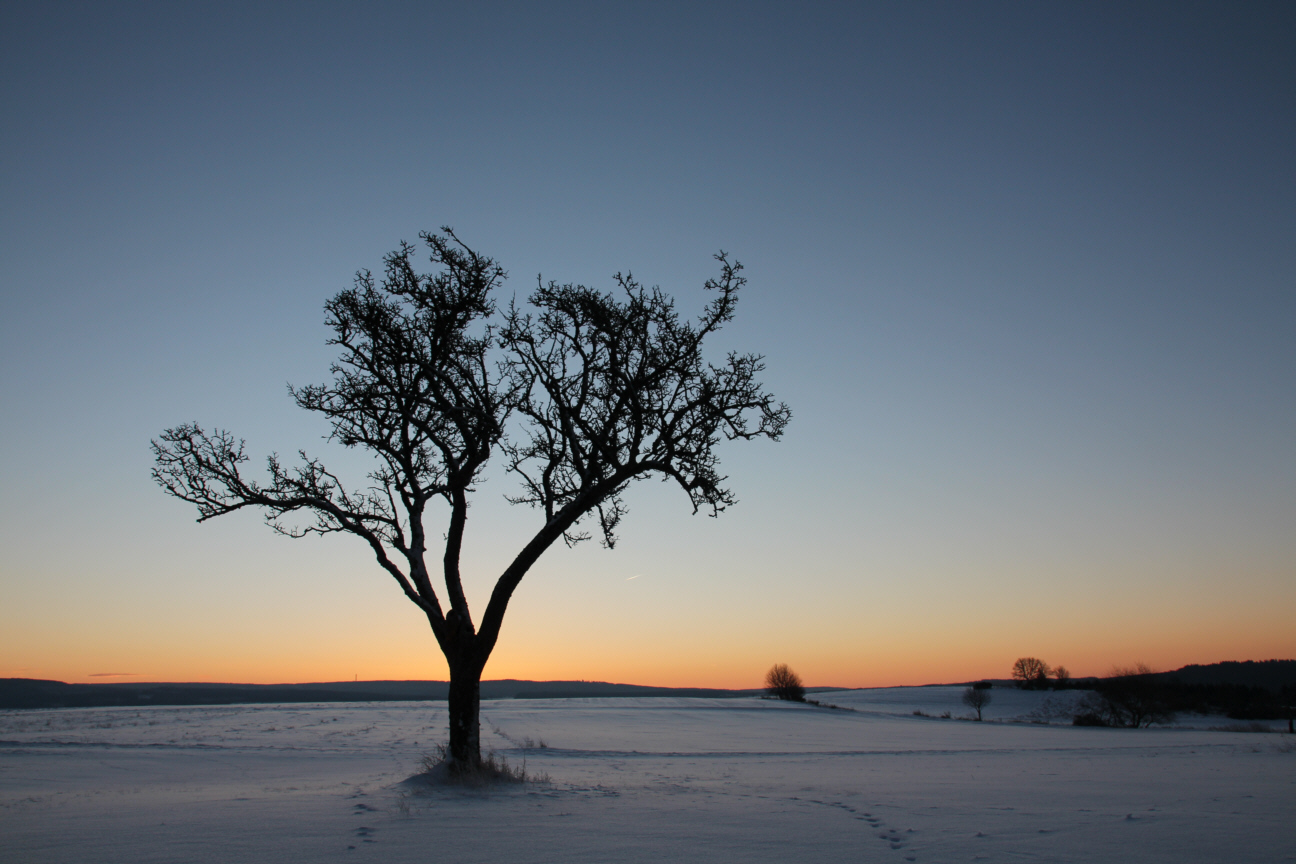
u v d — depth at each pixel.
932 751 40.84
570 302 20.22
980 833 11.32
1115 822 12.47
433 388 19.89
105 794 17.89
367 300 20.38
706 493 19.98
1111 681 101.06
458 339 20.42
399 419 19.81
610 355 20.14
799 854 9.67
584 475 19.83
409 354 20.27
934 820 12.67
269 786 19.41
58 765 26.70
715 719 81.88
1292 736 62.41
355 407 19.83
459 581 19.11
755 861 9.21
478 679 18.33
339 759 29.84
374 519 19.48
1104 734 69.75
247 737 44.25
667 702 124.88
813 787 18.67
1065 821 12.59
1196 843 10.48
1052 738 61.19
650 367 20.47
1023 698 149.00
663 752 36.81
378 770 24.34
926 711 133.62
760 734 61.56
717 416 20.16
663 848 9.99
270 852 9.66
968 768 26.50
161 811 13.66
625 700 134.12
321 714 78.31
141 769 25.81
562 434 20.08
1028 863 9.16
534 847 9.99
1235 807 14.50
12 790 19.36
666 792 16.67
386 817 12.58
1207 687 127.88
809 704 131.38
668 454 19.84
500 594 18.64
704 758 31.62
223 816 12.83
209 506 18.92
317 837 10.70
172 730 51.69
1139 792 17.52
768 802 15.08
